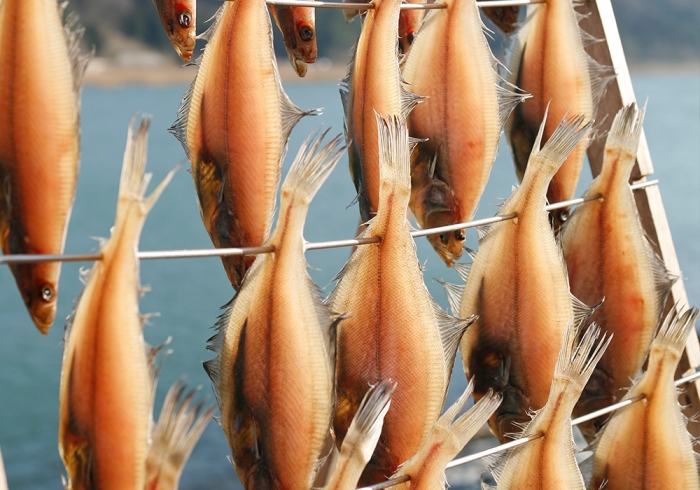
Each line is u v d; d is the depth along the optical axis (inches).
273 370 54.6
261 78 56.0
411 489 55.4
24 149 52.7
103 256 52.6
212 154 56.1
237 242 56.2
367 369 56.3
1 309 210.1
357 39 58.3
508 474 58.2
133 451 52.5
